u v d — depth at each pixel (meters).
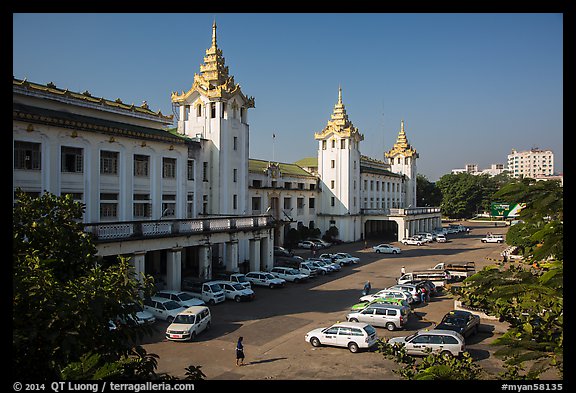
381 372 19.22
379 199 84.44
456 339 20.56
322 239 71.44
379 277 43.44
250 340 23.86
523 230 6.73
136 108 37.16
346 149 71.12
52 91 30.09
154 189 35.03
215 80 43.44
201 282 32.81
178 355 21.42
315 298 34.19
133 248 28.14
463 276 40.88
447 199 128.12
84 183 29.53
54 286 9.52
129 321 11.23
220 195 42.81
